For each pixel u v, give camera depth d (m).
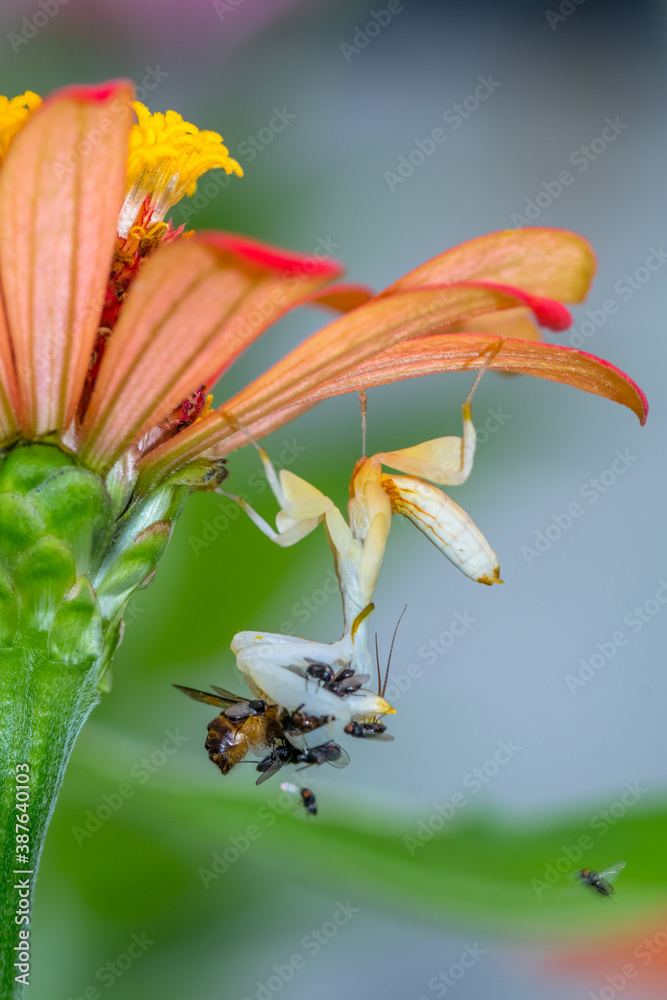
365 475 0.32
